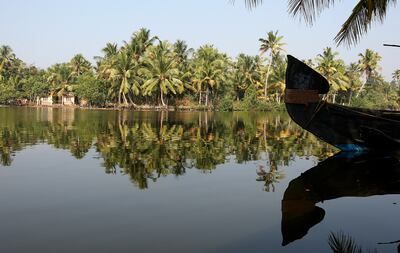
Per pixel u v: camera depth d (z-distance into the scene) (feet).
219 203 20.10
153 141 47.57
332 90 215.51
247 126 79.41
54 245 14.28
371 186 24.16
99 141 46.57
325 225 16.71
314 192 22.61
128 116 112.47
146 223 16.80
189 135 56.54
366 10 27.43
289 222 17.11
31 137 50.03
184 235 15.38
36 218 17.34
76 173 27.17
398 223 17.07
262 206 19.54
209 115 135.03
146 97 204.44
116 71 177.27
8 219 17.16
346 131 37.32
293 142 49.73
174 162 32.35
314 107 36.27
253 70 219.20
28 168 28.86
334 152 39.91
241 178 26.35
